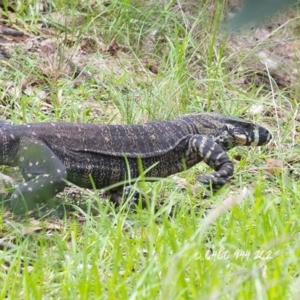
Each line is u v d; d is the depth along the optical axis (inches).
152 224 354.6
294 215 380.5
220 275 313.9
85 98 605.0
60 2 728.3
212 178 445.1
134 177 439.8
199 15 705.0
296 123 629.9
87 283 303.9
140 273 322.0
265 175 525.0
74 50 662.5
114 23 708.7
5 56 637.3
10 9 724.7
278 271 306.7
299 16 682.2
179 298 291.0
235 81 690.2
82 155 420.8
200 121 472.1
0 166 459.5
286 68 745.0
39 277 317.7
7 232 384.8
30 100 571.8
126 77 629.3
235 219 392.5
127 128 441.4
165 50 706.8
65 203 425.7
